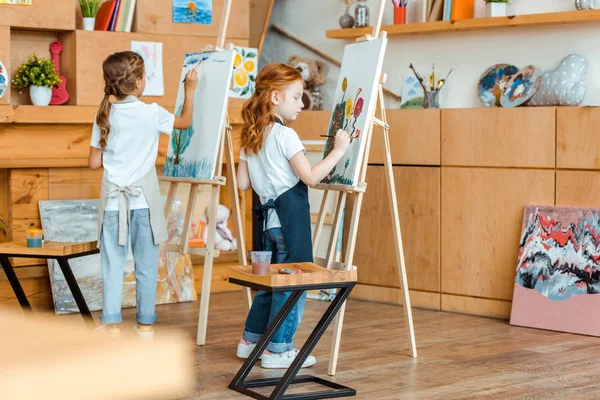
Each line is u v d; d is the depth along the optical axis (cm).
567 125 427
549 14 440
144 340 386
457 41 493
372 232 500
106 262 383
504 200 450
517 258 445
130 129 379
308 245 345
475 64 487
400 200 487
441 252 473
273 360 348
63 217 472
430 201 476
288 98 349
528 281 436
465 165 462
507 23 454
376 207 497
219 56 400
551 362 356
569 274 422
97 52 480
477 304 461
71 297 463
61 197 478
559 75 439
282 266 319
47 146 467
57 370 343
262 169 351
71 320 444
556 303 424
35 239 380
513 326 434
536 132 438
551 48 457
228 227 552
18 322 432
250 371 345
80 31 475
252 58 534
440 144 471
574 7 449
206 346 385
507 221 449
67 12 472
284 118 355
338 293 308
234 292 529
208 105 399
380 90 359
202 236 521
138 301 388
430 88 495
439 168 472
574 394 307
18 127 457
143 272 386
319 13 561
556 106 440
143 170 384
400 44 519
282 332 348
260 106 349
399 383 325
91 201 482
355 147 342
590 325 410
